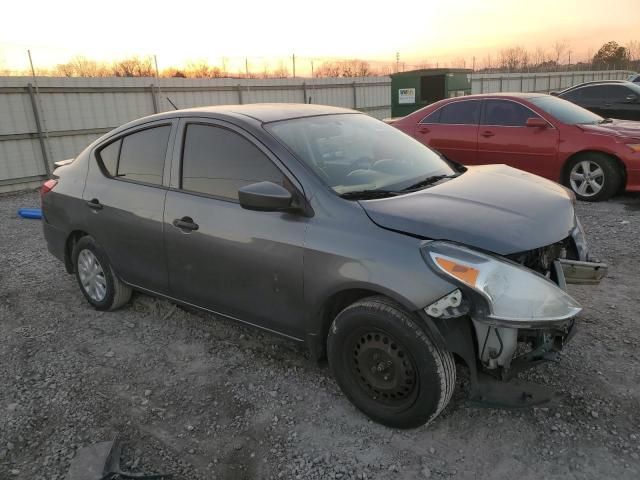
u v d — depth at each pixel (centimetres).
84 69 1969
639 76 2112
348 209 291
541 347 274
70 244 476
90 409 323
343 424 298
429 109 915
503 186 331
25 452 288
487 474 257
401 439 284
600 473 253
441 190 319
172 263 376
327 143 348
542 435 280
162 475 267
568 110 834
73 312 465
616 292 447
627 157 737
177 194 370
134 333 420
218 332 414
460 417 298
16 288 530
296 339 323
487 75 2803
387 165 354
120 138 425
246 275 330
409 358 269
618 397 306
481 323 261
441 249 257
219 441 292
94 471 262
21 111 1188
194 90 1564
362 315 278
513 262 261
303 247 297
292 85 1878
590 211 722
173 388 342
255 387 338
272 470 269
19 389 347
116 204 409
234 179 341
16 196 1127
